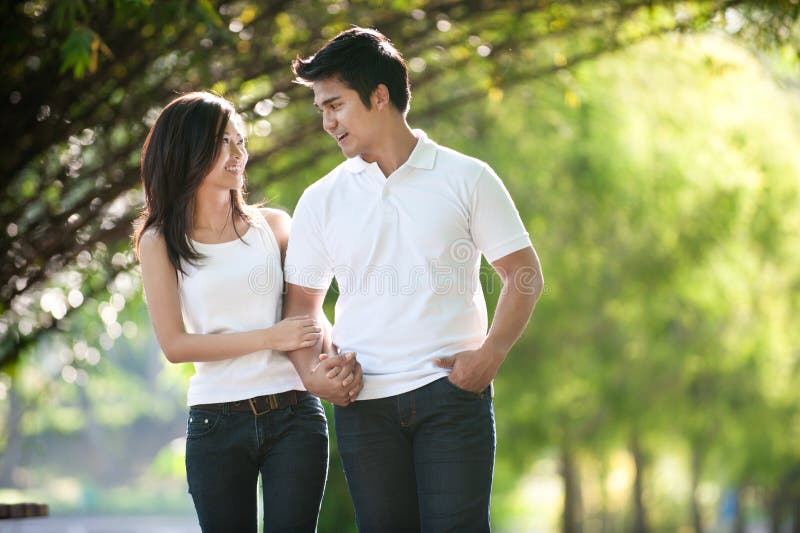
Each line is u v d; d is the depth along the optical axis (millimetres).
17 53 8062
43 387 12164
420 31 8961
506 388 18875
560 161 16031
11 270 8750
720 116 16078
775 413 22594
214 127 4918
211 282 4996
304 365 4934
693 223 17594
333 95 4840
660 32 9289
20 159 8547
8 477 35656
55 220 8734
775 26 8836
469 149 14805
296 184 12633
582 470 31266
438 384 4828
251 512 5090
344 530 14602
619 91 15211
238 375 4949
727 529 43906
